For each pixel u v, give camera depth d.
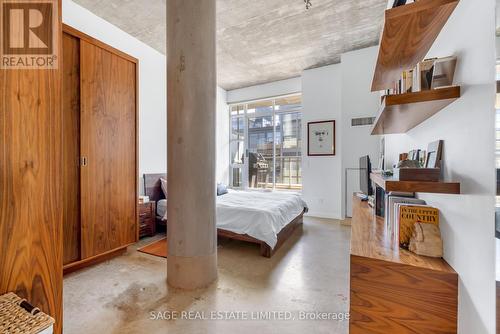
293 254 2.89
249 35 3.66
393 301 1.04
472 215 0.85
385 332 1.05
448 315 0.96
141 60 3.85
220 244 3.28
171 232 2.11
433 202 1.23
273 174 5.89
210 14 2.08
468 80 0.88
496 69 0.71
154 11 3.06
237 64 4.73
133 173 2.87
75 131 2.29
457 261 0.96
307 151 5.00
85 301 1.88
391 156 2.62
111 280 2.21
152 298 1.92
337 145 4.73
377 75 1.59
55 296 1.09
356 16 3.20
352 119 4.26
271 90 5.70
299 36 3.71
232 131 6.42
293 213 3.64
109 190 2.59
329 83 4.79
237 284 2.16
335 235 3.65
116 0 2.85
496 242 0.71
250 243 3.32
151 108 4.04
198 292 2.02
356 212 2.05
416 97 1.01
